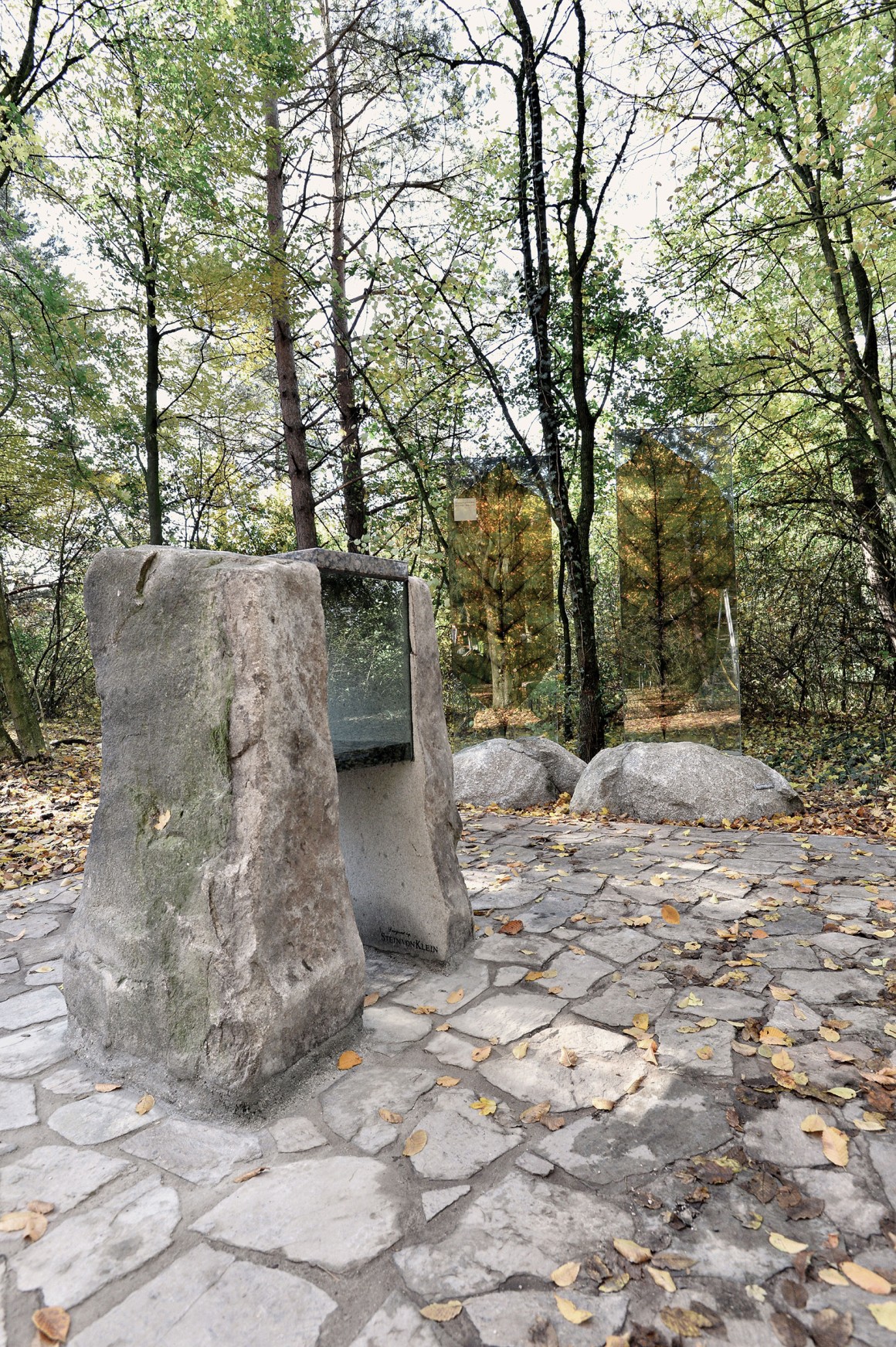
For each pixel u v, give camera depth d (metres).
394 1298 1.34
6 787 7.69
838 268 6.09
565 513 7.67
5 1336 1.29
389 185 8.88
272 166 7.30
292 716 2.09
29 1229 1.52
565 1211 1.54
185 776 2.09
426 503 9.02
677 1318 1.27
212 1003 1.94
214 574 2.05
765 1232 1.46
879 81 5.07
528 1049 2.21
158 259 7.65
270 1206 1.59
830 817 5.16
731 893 3.49
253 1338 1.27
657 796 5.27
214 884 1.97
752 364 7.91
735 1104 1.88
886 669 7.54
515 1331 1.26
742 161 6.16
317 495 11.49
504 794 6.16
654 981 2.61
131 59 7.19
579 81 6.90
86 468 9.68
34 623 14.74
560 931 3.14
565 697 9.16
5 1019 2.61
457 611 7.59
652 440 6.61
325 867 2.21
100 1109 2.00
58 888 4.27
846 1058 2.03
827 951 2.78
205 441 12.08
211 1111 1.93
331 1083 2.08
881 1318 1.25
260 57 6.54
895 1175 1.61
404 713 2.83
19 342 8.48
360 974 2.30
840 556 7.85
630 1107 1.90
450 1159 1.73
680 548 6.62
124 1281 1.40
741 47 5.18
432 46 8.73
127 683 2.25
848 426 7.31
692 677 6.65
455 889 2.95
